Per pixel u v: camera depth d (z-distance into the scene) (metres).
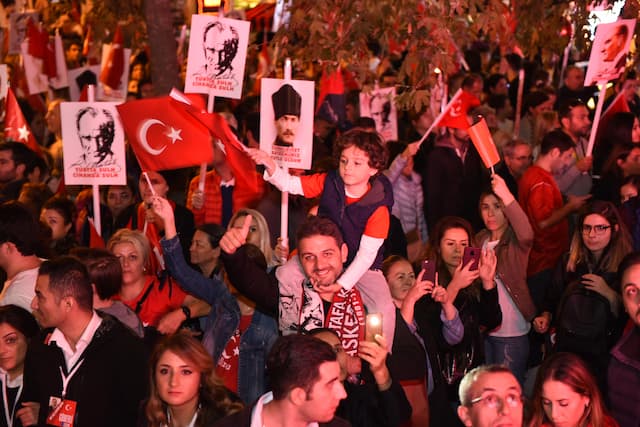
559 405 7.63
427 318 10.09
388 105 16.98
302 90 11.55
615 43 14.01
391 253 12.93
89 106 12.45
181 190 15.52
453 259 11.01
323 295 8.60
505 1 18.42
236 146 10.00
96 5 19.30
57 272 8.32
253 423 6.86
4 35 22.59
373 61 22.66
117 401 8.35
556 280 11.16
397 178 14.17
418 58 12.93
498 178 11.60
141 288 10.85
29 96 19.92
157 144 10.98
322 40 13.48
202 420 7.73
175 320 10.55
